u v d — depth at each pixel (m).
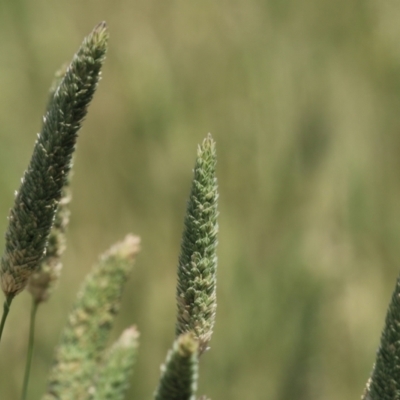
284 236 5.17
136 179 5.20
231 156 5.23
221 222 5.18
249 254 5.12
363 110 5.43
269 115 5.27
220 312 4.99
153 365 4.92
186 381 1.40
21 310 4.79
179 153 5.21
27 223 1.74
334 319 5.21
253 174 5.23
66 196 2.29
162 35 5.35
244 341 4.94
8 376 4.61
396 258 5.46
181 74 5.28
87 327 2.14
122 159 5.23
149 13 5.39
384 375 1.52
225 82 5.31
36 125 5.34
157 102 5.21
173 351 1.41
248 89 5.30
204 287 1.71
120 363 1.81
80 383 2.12
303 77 5.34
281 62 5.37
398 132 5.45
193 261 1.70
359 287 5.32
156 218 5.18
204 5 5.41
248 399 4.88
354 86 5.43
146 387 4.87
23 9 5.38
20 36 5.36
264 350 4.95
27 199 1.73
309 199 5.25
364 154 5.37
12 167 5.11
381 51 5.55
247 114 5.27
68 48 5.43
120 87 5.23
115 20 5.41
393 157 5.49
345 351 5.22
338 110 5.36
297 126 5.26
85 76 1.65
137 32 5.33
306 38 5.50
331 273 5.16
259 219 5.18
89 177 5.22
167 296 5.05
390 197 5.45
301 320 4.99
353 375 5.18
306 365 4.95
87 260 5.11
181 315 1.72
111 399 1.79
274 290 5.04
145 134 5.20
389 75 5.54
